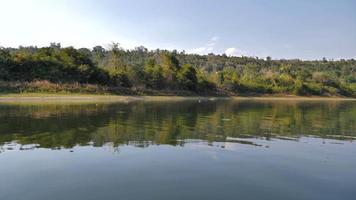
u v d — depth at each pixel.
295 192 12.27
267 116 42.81
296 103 95.94
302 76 190.62
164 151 18.44
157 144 20.52
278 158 17.38
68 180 13.09
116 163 15.65
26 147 18.97
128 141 21.38
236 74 166.25
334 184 13.27
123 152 18.00
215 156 17.50
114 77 113.19
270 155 18.03
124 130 26.38
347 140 23.66
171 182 13.03
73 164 15.38
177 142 21.36
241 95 144.50
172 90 123.06
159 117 38.16
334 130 29.19
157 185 12.64
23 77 96.94
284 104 85.69
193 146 20.09
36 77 98.38
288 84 169.12
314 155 18.30
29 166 14.97
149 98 100.06
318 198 11.76
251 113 47.81
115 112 44.56
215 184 12.91
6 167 14.78
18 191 11.88
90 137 22.64
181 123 32.19
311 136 25.39
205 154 17.91
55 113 40.72
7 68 95.75
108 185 12.57
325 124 34.06
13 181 12.93
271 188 12.63
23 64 99.19
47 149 18.48
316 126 32.19
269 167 15.52
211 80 143.62
